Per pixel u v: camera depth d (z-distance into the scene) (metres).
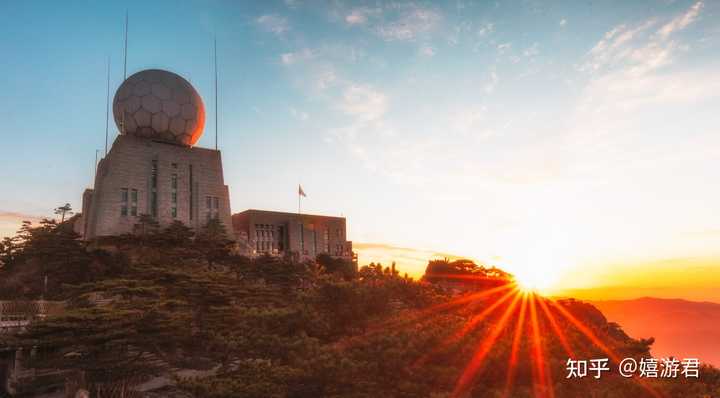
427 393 35.16
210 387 30.28
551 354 44.16
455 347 38.88
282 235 128.62
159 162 99.50
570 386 39.91
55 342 34.09
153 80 102.25
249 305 54.03
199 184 104.12
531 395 36.53
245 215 125.44
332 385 33.69
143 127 100.94
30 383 41.06
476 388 37.00
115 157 94.50
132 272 66.38
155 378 43.53
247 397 30.19
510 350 40.59
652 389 41.03
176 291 46.78
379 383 35.22
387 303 49.50
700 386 43.53
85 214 105.44
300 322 43.09
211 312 45.56
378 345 38.12
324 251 132.25
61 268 68.00
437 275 109.94
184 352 42.22
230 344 37.69
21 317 43.44
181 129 103.94
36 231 79.62
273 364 35.78
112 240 81.12
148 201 96.44
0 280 68.44
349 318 45.88
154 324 37.16
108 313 35.53
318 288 50.34
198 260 77.56
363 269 66.94
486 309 63.97
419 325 43.22
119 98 101.81
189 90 105.81
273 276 76.88
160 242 80.88
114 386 38.12
